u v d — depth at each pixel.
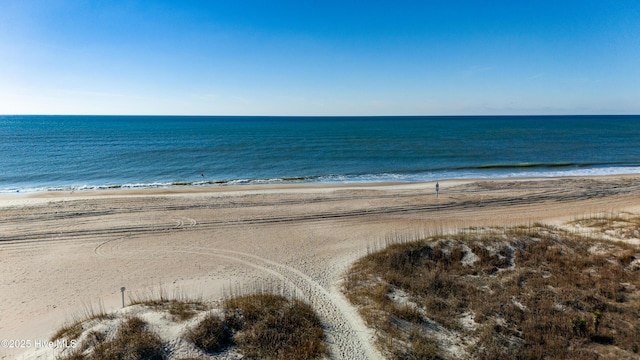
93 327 9.75
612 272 13.34
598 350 9.12
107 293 13.83
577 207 26.39
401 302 11.66
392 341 9.60
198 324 9.49
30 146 68.75
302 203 27.55
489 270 13.96
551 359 8.80
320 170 45.31
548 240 16.38
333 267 15.81
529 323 10.17
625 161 51.53
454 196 29.92
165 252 18.03
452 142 77.81
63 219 23.03
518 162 51.19
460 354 9.09
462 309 11.21
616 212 23.98
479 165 48.25
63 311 12.49
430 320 10.62
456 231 19.78
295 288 13.71
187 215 24.19
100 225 22.00
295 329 9.93
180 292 13.66
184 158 54.06
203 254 17.77
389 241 18.94
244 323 9.94
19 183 37.38
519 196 29.73
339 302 12.25
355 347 9.49
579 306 11.15
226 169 45.97
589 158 54.72
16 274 15.54
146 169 45.44
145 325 9.55
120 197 29.05
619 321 10.31
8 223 22.17
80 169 45.06
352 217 24.14
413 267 14.41
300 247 18.64
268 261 16.78
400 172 43.88
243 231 21.23
